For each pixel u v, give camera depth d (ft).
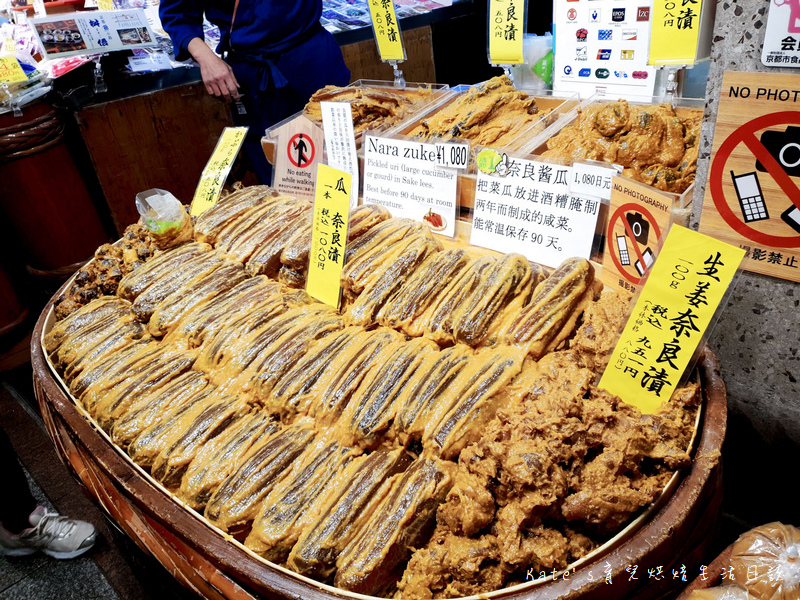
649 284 5.01
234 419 6.61
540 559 4.50
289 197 10.03
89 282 9.87
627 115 7.91
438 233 8.68
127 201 18.49
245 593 5.33
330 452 5.94
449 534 4.94
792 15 4.84
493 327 6.25
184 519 5.80
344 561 4.99
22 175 16.25
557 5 11.38
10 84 15.52
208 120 19.42
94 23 16.75
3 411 14.83
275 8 14.62
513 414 5.10
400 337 6.79
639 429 4.86
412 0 23.94
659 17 7.66
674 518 4.51
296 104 15.98
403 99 12.29
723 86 5.49
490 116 10.14
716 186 5.97
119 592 9.93
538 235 7.25
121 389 7.30
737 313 6.68
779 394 6.89
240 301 8.09
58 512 11.55
